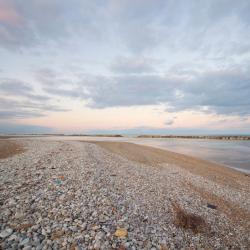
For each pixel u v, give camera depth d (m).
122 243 5.02
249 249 6.08
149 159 22.00
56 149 22.33
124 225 5.97
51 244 4.61
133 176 13.02
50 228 5.25
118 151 27.89
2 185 8.05
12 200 6.62
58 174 10.61
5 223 5.25
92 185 9.27
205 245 5.89
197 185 12.56
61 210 6.32
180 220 6.95
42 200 6.92
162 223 6.77
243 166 20.41
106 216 6.32
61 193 7.80
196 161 22.25
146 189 10.45
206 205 9.27
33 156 16.02
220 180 14.28
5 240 4.54
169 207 8.35
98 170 12.79
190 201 9.49
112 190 9.19
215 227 7.16
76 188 8.59
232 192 11.67
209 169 17.97
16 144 28.67
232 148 42.28
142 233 5.75
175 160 22.19
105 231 5.44
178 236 6.06
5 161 13.36
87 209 6.62
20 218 5.58
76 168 12.48
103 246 4.77
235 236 6.74
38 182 8.90
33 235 4.86
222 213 8.55
